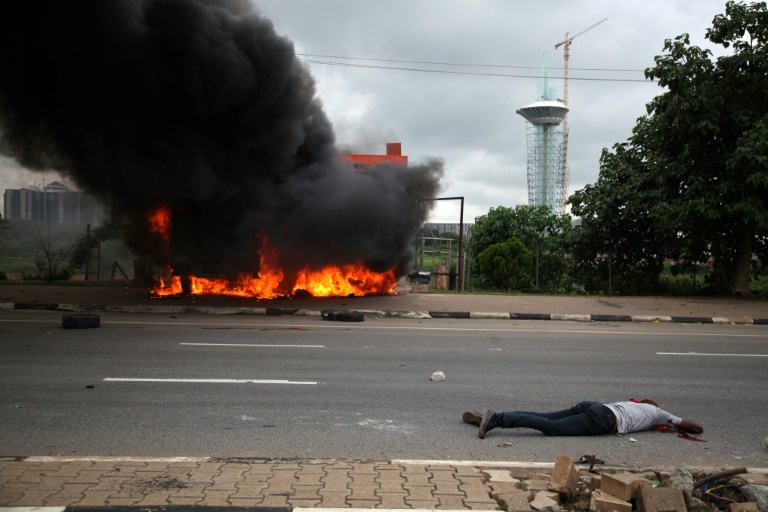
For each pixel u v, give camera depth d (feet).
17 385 22.94
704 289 68.95
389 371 27.20
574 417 18.70
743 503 13.10
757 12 58.65
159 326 39.52
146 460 15.10
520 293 69.46
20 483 13.39
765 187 56.80
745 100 61.00
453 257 96.78
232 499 12.75
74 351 29.86
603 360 31.27
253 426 18.63
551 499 13.05
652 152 69.62
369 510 12.41
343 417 19.86
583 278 76.54
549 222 91.91
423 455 16.53
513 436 18.51
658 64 60.75
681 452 17.40
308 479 13.99
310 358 29.71
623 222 70.49
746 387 25.71
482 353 32.48
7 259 76.59
